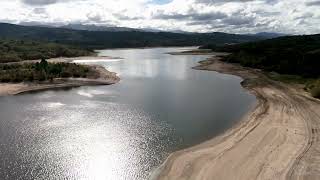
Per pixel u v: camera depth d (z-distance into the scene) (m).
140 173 30.23
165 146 36.47
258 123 43.62
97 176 29.88
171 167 30.59
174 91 70.12
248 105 55.56
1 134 40.56
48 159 33.19
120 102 58.84
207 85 78.56
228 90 71.19
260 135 38.50
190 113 50.66
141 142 37.88
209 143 36.66
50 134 40.72
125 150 35.56
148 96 64.44
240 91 69.75
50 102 58.66
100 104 57.19
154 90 71.31
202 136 39.44
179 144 36.91
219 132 40.72
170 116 48.97
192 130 41.91
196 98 62.38
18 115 49.44
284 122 43.88
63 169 31.09
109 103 57.97
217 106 55.34
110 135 40.44
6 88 69.81
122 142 37.97
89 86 75.50
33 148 36.00
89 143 37.69
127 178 29.42
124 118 47.97
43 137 39.59
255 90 69.75
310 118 45.94
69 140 38.62
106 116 49.09
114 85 77.75
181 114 50.12
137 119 47.38
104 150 35.59
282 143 35.72
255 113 49.31
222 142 36.75
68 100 60.47
